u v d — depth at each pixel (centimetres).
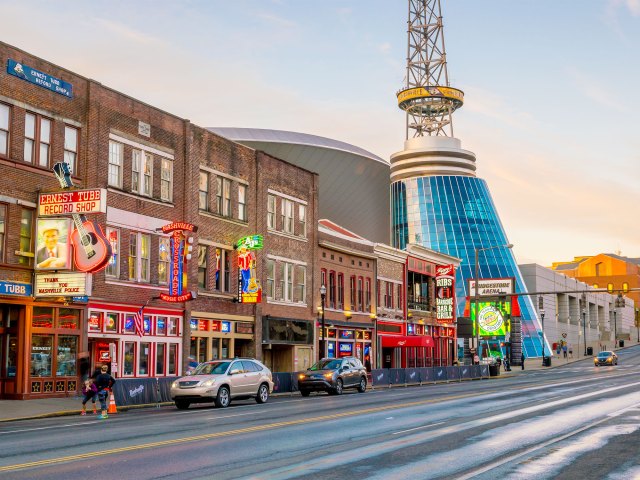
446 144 13750
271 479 1276
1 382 3272
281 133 9219
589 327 18925
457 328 8556
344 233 6575
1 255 3212
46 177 3434
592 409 2795
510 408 2853
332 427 2139
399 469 1386
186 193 4316
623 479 1281
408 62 13475
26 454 1586
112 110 3825
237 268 4762
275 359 5269
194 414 2708
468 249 12694
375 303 6419
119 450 1644
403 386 5266
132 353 3872
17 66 3319
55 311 3419
